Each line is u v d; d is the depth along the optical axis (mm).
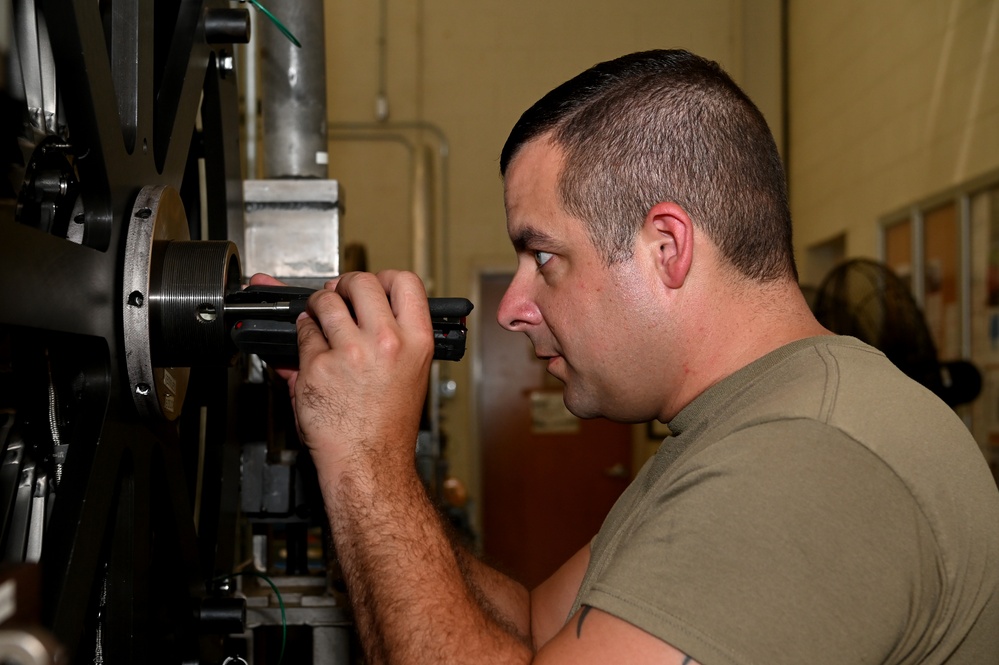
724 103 735
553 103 767
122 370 685
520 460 4824
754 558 556
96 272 633
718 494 583
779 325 723
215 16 891
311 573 1204
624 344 738
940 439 620
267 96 1267
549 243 755
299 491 1067
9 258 502
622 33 4703
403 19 4699
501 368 4805
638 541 607
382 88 4672
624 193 722
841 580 552
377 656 665
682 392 739
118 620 705
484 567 1021
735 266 722
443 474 3590
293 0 1256
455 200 4711
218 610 863
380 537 686
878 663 564
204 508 955
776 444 591
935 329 3199
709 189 713
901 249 3441
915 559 571
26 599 298
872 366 661
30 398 670
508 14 4711
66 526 604
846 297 2121
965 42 2939
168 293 706
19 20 621
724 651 542
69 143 658
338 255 1174
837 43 3949
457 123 4707
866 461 580
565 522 4816
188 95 849
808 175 4340
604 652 568
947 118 3049
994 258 2799
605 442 4836
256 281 901
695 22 4707
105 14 730
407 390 721
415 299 737
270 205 1173
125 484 707
